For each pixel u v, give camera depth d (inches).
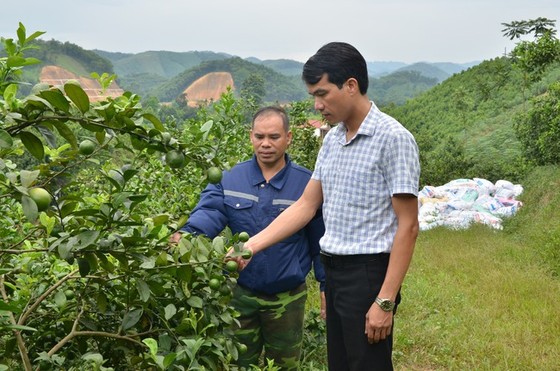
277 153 126.1
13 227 127.9
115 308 93.4
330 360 112.8
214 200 129.3
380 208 100.0
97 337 91.4
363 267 100.6
